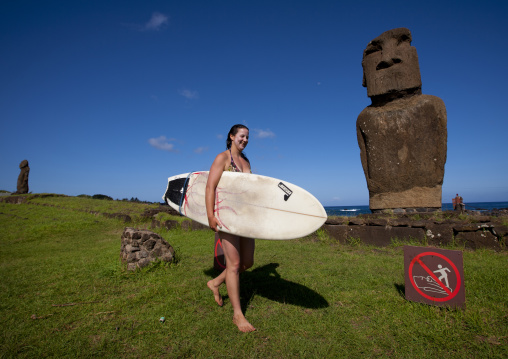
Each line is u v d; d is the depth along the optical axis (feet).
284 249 18.20
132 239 13.71
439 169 20.42
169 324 8.00
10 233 32.91
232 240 8.18
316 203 8.24
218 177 8.46
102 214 42.34
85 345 7.04
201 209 9.45
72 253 21.11
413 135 20.81
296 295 9.97
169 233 28.71
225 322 8.04
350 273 12.30
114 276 12.75
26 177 80.43
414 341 6.73
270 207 8.43
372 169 22.12
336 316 8.18
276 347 6.72
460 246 16.39
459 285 8.02
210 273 13.12
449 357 6.08
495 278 10.30
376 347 6.64
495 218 17.81
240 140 8.91
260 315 8.50
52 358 6.52
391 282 10.86
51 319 8.57
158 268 13.55
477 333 6.89
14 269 15.69
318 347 6.61
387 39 21.93
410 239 17.78
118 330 7.77
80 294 10.79
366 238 19.01
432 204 20.47
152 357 6.47
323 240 20.22
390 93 21.86
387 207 21.65
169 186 11.10
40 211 47.21
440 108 20.45
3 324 8.28
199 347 6.79
